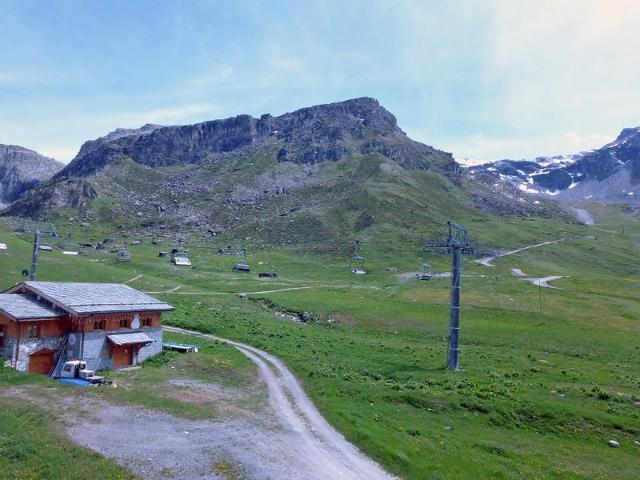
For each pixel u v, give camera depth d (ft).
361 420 114.21
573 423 128.57
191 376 153.99
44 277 357.20
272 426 109.50
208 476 83.35
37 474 78.74
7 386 126.93
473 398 141.18
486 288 481.87
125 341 165.89
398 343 253.65
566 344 266.98
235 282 501.97
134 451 91.76
